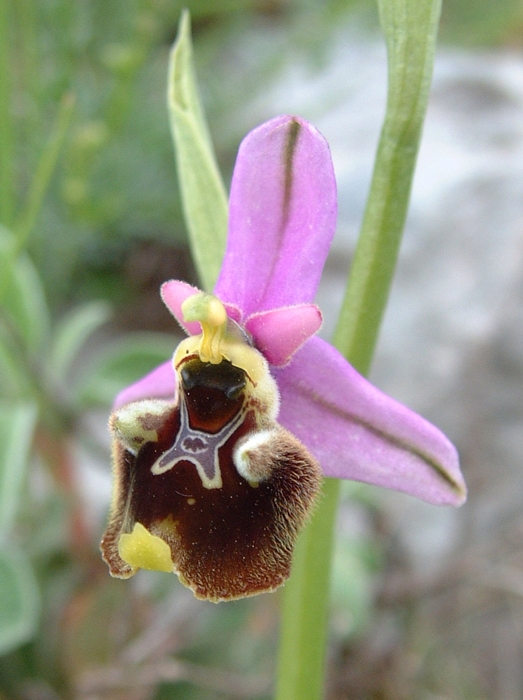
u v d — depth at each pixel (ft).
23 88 0.34
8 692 0.28
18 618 0.24
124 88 0.34
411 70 0.16
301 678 0.19
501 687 0.34
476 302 0.38
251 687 0.29
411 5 0.15
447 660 0.34
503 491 0.36
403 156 0.16
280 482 0.16
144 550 0.15
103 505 0.34
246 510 0.16
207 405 0.17
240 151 0.16
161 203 0.39
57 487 0.29
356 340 0.17
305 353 0.17
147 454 0.16
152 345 0.29
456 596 0.35
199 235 0.18
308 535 0.19
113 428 0.16
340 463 0.16
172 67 0.18
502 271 0.39
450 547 0.36
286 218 0.16
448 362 0.38
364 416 0.16
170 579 0.30
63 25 0.35
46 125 0.36
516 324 0.37
